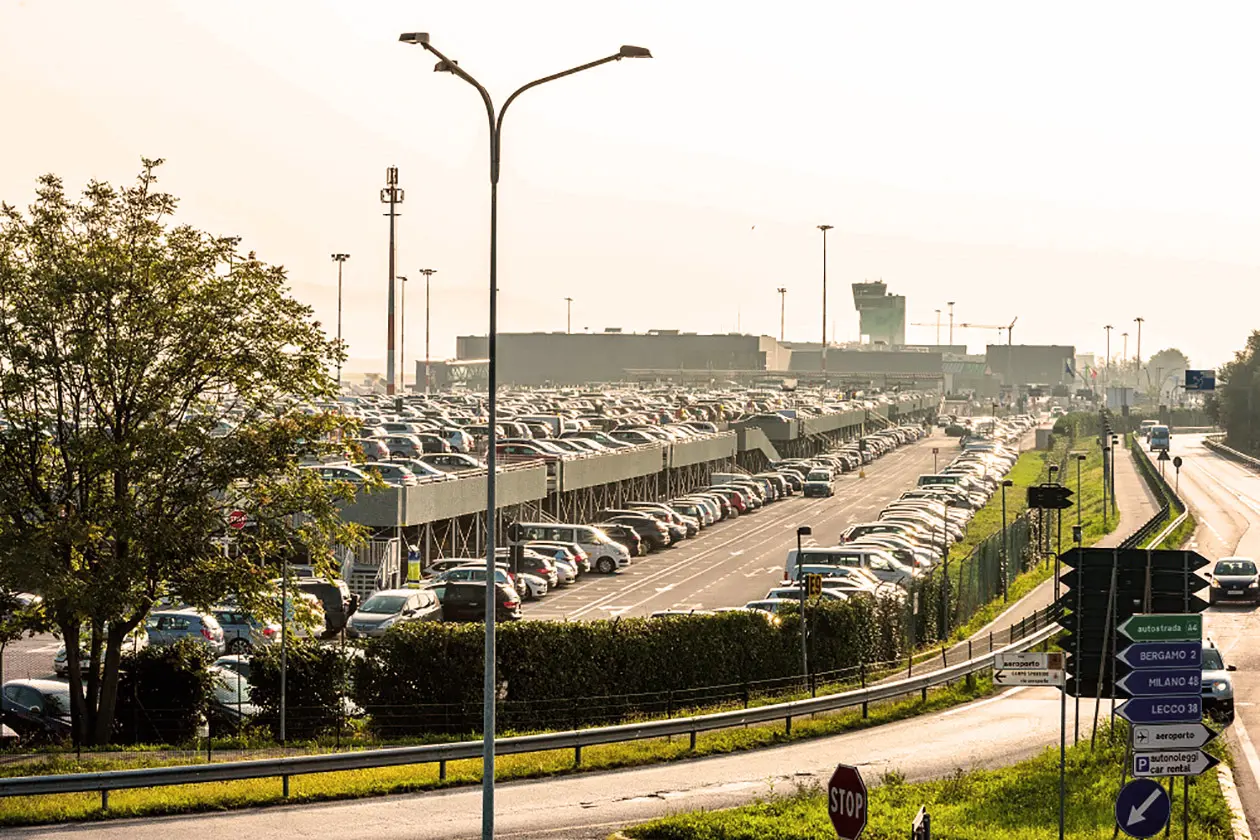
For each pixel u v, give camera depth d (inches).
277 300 3110.2
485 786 2100.1
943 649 4089.6
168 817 2453.2
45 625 3034.0
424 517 5275.6
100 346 3009.4
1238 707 3479.3
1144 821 1817.2
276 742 3078.2
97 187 3090.6
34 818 2383.1
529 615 5029.5
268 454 3085.6
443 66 2118.6
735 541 7436.0
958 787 2549.2
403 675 3265.3
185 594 3036.4
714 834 2172.7
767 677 3818.9
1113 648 2514.8
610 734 2979.8
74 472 3063.5
